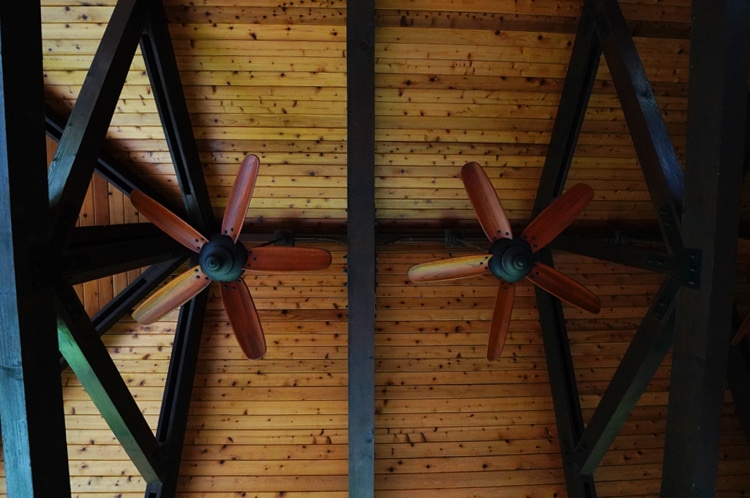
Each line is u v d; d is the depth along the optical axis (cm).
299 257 308
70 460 434
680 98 394
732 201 224
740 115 221
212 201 434
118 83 285
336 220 449
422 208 448
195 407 454
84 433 434
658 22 359
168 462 378
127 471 438
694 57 233
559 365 432
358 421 299
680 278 247
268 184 423
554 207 301
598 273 478
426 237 446
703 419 232
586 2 337
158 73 343
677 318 248
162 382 446
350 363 296
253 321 321
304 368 461
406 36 360
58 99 371
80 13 331
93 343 257
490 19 355
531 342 475
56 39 340
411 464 461
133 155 396
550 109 398
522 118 401
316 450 458
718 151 222
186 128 374
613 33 311
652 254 276
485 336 472
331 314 462
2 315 185
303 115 388
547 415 471
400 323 469
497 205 299
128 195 400
